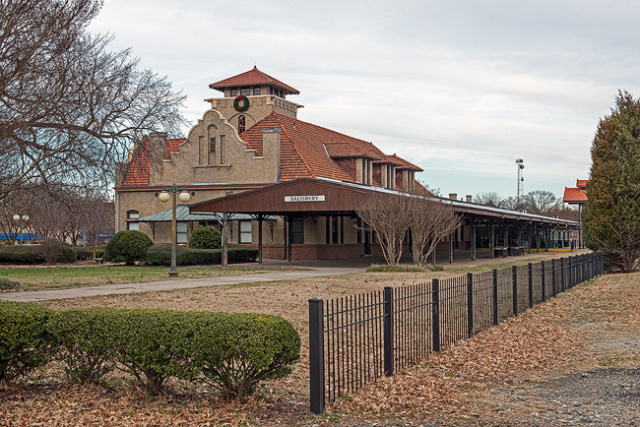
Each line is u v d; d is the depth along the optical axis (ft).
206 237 130.31
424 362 33.88
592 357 36.09
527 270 58.80
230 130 155.43
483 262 135.85
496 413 24.71
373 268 102.27
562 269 72.54
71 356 26.63
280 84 181.98
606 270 106.01
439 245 210.59
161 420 23.04
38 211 143.64
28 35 69.97
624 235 99.76
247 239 154.20
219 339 23.27
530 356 36.40
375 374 29.12
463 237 232.12
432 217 105.29
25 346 26.32
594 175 101.60
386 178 193.26
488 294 47.09
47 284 75.92
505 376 31.48
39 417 23.40
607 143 100.73
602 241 102.12
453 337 39.58
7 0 67.46
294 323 46.83
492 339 41.34
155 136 95.45
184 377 23.99
